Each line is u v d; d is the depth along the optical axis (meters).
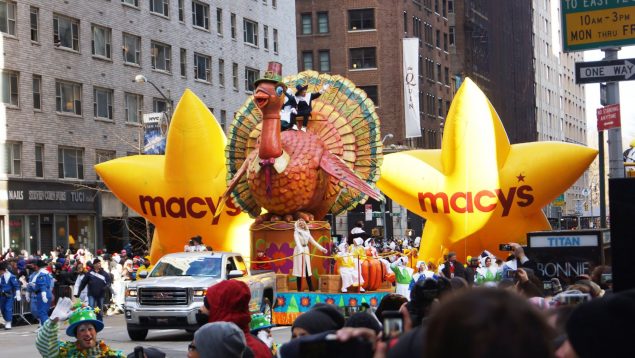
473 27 117.38
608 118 17.52
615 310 4.33
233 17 80.62
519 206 35.91
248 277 27.19
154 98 68.56
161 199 37.22
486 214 35.81
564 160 35.53
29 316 36.31
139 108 66.88
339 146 32.22
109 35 64.06
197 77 74.69
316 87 32.75
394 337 4.52
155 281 26.33
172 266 27.22
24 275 36.19
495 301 3.32
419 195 36.28
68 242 59.00
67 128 59.50
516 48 134.75
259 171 30.50
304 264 30.14
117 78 64.44
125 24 65.56
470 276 29.22
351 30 104.50
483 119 35.84
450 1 116.06
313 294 29.84
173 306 25.92
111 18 64.06
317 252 30.91
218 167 37.03
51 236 57.56
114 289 40.19
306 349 4.58
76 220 60.12
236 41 80.62
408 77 86.31
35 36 57.19
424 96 107.69
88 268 31.41
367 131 32.53
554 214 91.06
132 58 66.44
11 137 54.91
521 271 11.11
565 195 140.75
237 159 33.72
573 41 16.00
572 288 10.60
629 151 23.70
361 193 32.53
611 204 7.96
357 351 4.54
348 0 104.31
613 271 7.95
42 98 57.53
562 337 5.36
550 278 16.66
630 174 17.97
